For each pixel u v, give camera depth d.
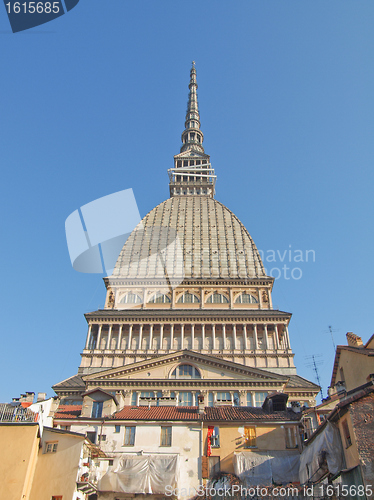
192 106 168.75
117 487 37.78
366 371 36.91
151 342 88.12
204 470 38.94
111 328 89.38
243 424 41.41
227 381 70.31
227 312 92.19
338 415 30.17
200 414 44.66
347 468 29.17
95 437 41.75
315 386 74.06
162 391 69.94
